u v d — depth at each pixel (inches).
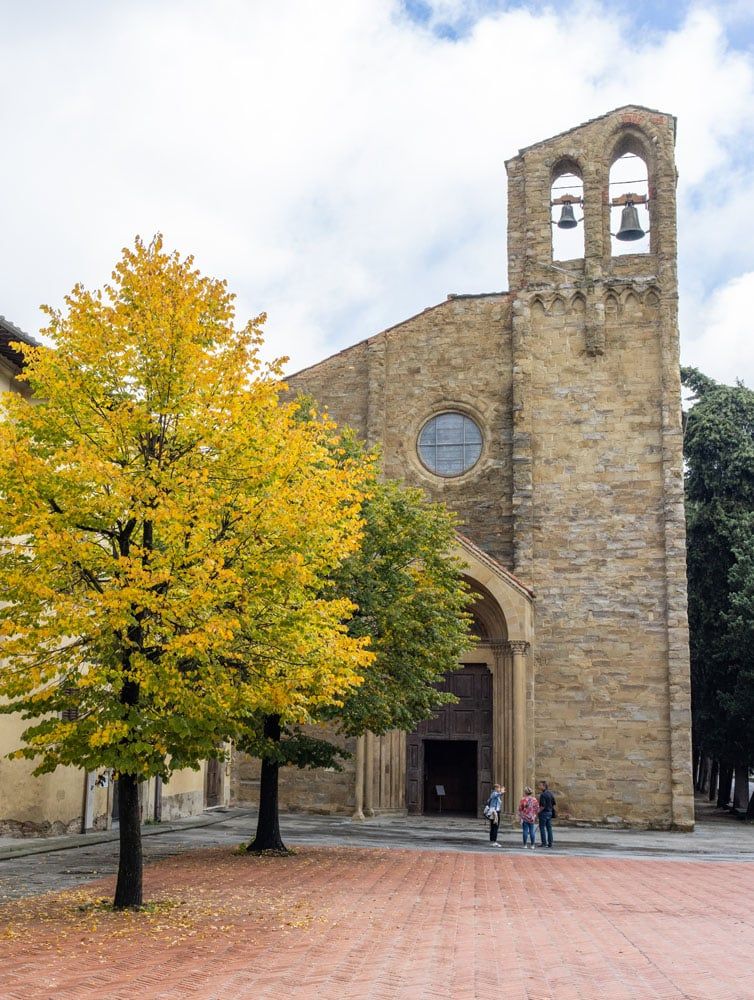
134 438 601.9
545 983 436.8
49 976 425.1
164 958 466.3
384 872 829.2
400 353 1620.3
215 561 572.4
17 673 568.1
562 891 760.3
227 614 585.3
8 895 644.7
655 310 1552.7
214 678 589.0
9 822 1015.6
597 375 1546.5
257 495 610.5
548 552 1509.6
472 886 767.1
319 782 1499.8
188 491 585.3
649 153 1605.6
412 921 591.5
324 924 568.4
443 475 1581.0
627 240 1557.6
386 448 1598.2
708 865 987.9
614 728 1445.6
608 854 1080.8
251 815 1441.9
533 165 1635.1
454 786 1610.5
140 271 616.7
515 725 1417.3
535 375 1563.7
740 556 1797.5
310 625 642.8
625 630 1467.8
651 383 1531.7
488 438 1568.7
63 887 684.7
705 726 1910.7
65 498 574.9
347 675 666.8
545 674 1475.1
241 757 1584.6
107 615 553.0
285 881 745.6
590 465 1523.1
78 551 553.0
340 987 417.4
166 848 966.4
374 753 1481.3
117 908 589.0
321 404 1630.2
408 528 990.4
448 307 1617.9
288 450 614.5
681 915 650.2
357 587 948.0
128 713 569.9
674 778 1418.6
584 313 1565.0
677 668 1440.7
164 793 1307.8
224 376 613.3
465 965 469.1
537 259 1595.7
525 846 1143.0
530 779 1423.5
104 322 606.5
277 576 586.6
